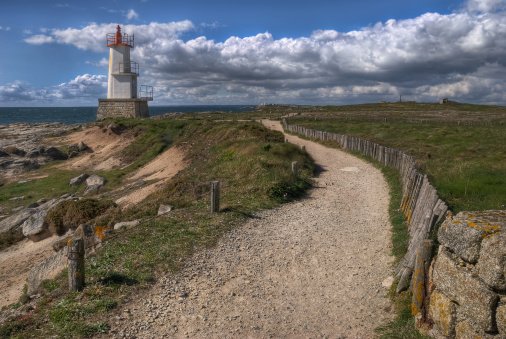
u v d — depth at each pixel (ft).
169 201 46.62
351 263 27.94
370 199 46.42
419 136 102.94
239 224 36.35
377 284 24.40
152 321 19.86
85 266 26.58
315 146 102.63
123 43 162.40
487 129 104.27
